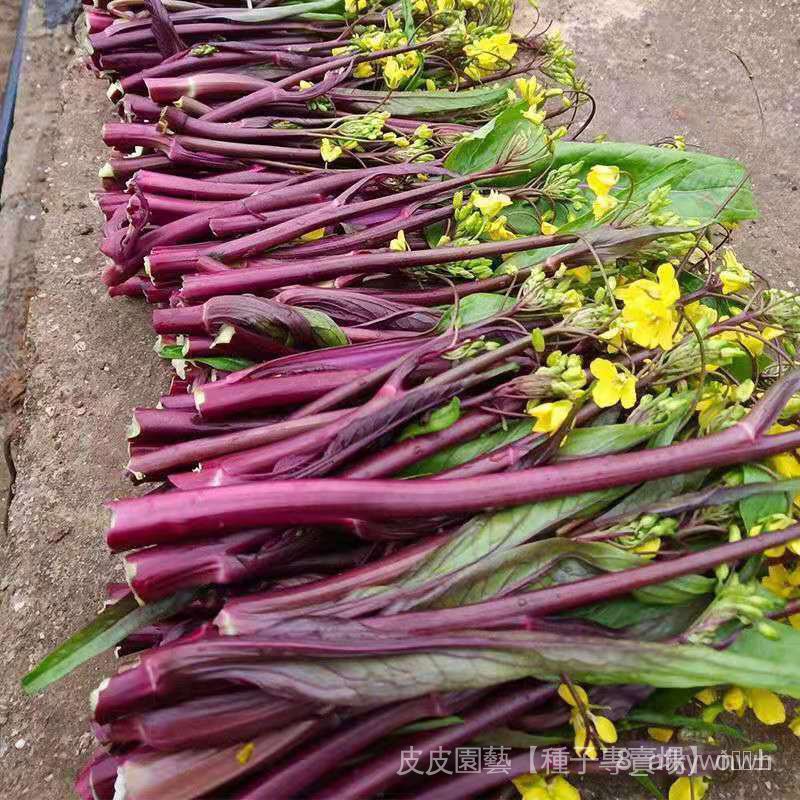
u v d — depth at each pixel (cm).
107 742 101
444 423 110
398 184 154
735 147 229
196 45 181
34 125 217
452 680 93
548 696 102
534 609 98
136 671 93
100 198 173
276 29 188
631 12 254
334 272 134
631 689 104
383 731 98
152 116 175
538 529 103
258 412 122
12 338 182
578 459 107
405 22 182
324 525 105
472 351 115
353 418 109
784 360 125
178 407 129
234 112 165
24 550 155
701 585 101
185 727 93
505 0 194
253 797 94
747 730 131
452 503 102
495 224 135
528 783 104
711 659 94
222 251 141
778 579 114
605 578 99
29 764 134
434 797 101
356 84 180
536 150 146
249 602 97
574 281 132
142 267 158
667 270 109
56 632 147
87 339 180
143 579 101
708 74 242
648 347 117
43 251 193
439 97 174
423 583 99
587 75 240
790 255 211
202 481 109
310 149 163
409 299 133
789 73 244
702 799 121
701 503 105
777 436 106
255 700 94
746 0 256
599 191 122
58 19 236
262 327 123
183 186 158
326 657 92
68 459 166
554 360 109
